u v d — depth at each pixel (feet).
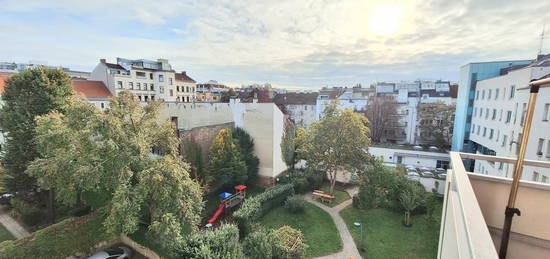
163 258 34.09
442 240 14.83
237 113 69.67
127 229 30.37
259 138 67.82
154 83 149.59
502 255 10.21
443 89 135.44
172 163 33.91
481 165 77.20
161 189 31.76
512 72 59.67
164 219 30.01
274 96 181.57
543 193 10.82
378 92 144.66
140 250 37.81
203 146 60.90
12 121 47.91
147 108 39.09
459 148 92.94
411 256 38.52
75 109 35.32
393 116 128.16
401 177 54.95
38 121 41.14
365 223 48.80
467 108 88.28
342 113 56.75
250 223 41.86
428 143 120.06
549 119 39.81
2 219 49.67
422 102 125.29
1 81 86.17
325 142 57.72
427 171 74.84
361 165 56.75
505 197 11.55
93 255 36.09
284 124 73.20
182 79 170.91
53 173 35.70
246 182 65.72
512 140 57.00
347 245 41.60
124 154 33.73
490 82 73.41
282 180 67.21
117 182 32.89
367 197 52.24
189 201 34.42
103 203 42.60
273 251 33.19
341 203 58.34
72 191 37.37
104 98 118.73
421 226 47.52
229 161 59.41
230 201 53.88
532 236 11.22
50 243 33.55
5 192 52.75
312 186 66.44
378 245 41.47
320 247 40.75
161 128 39.40
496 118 68.33
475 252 4.87
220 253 29.09
